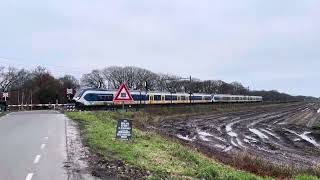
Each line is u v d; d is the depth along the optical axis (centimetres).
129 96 2094
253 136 4297
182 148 2097
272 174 1905
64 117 3991
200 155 2094
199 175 1366
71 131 2567
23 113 5047
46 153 1708
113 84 15038
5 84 11838
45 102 10944
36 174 1299
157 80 15650
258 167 2009
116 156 1620
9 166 1431
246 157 2245
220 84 18338
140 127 3512
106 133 2400
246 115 8356
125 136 2042
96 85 14975
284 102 19162
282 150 3256
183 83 16312
